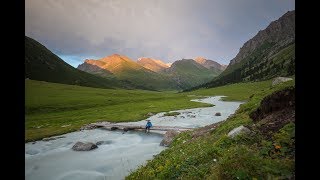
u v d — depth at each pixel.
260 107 19.23
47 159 33.56
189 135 32.03
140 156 32.66
